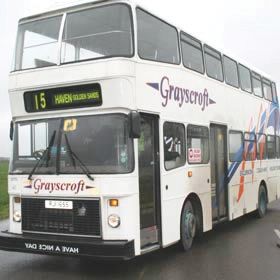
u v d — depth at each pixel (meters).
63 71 8.13
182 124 9.60
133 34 8.02
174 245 9.72
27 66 8.73
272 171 16.12
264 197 15.33
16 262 8.90
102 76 7.77
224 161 11.98
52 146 8.16
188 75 10.00
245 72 13.94
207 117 10.88
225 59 12.37
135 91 7.96
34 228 8.19
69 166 7.96
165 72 8.99
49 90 8.28
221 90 11.85
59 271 8.17
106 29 8.12
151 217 8.40
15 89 8.59
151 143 8.54
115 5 8.16
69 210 7.88
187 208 9.84
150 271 8.14
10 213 8.50
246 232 12.26
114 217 7.61
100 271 8.16
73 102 8.06
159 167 8.65
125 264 8.67
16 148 8.57
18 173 8.41
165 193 8.78
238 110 13.02
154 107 8.52
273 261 8.88
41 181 8.16
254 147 14.29
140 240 7.91
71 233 7.86
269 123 16.06
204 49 11.04
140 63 8.15
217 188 11.45
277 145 16.94
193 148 10.09
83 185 7.79
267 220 14.52
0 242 8.19
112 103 7.75
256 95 14.77
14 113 8.64
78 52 8.23
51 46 8.48
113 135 7.77
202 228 10.38
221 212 11.70
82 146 7.94
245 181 13.37
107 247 7.27
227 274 7.92
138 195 7.82
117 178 7.61
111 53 7.97
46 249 7.72
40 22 8.76
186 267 8.42
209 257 9.23
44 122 8.34
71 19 8.45
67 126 8.12
